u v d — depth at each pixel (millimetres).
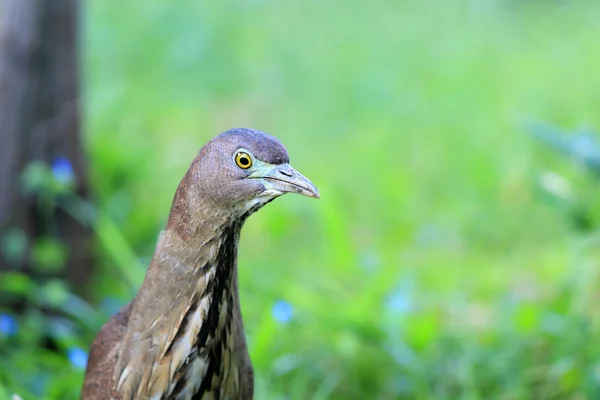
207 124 17453
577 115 16594
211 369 6426
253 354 9242
